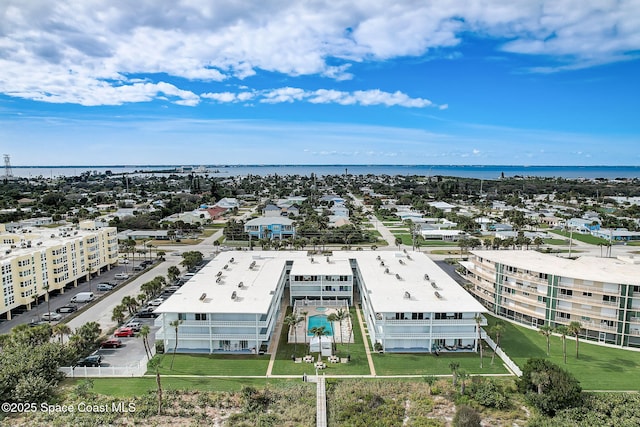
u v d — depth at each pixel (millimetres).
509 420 64500
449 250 184000
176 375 77250
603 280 90750
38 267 115562
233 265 118250
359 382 74312
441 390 71812
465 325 86438
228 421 63219
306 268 115188
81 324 101125
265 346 88250
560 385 66562
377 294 92938
